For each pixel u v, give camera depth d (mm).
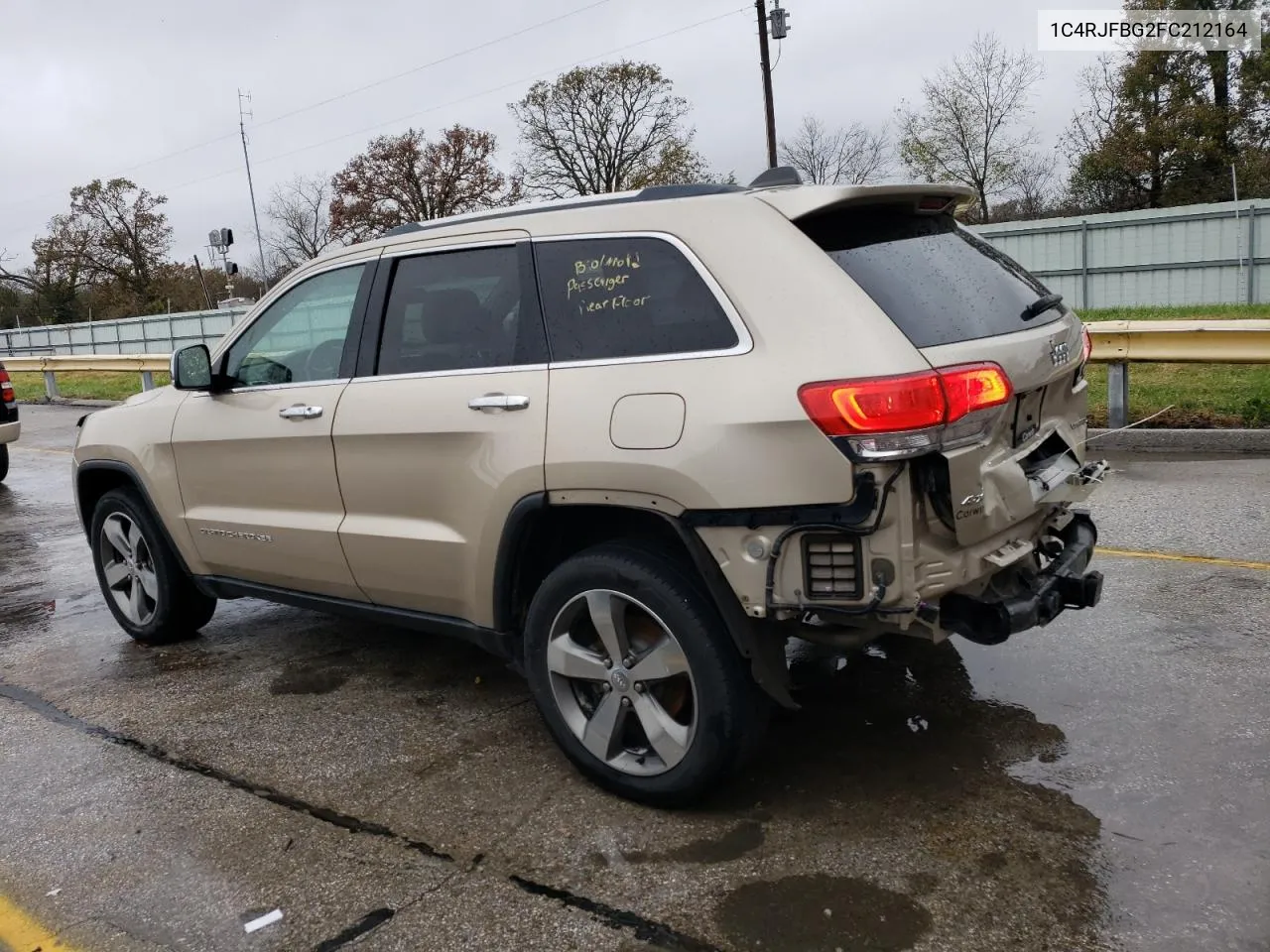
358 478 3916
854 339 2805
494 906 2852
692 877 2928
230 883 3055
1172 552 5707
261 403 4324
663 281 3189
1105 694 3943
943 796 3279
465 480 3541
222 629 5559
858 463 2732
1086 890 2752
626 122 46969
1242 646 4316
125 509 5156
